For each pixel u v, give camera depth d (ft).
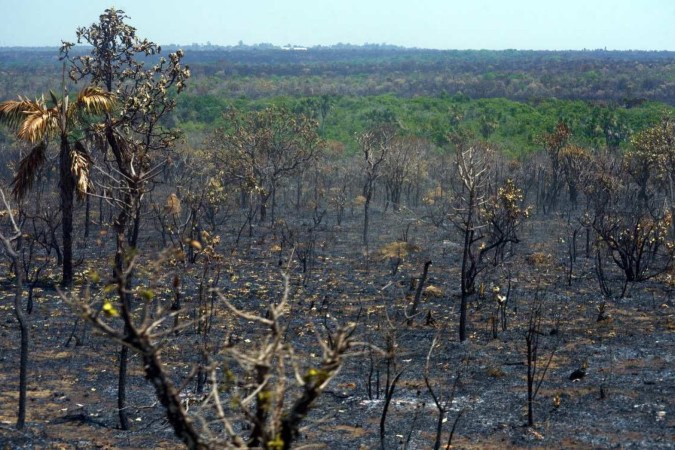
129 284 64.44
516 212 75.92
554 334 68.59
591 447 43.04
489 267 98.07
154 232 122.93
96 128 74.43
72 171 84.48
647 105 300.81
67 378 58.34
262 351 25.02
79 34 98.12
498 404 50.98
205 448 24.82
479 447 43.42
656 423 46.37
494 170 153.28
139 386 56.85
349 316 75.92
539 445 43.73
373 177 121.70
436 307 80.28
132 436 46.32
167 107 71.15
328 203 161.99
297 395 51.16
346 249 114.73
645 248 106.11
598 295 84.48
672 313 75.61
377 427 47.26
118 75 91.04
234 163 142.51
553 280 92.48
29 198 138.51
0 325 72.79
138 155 61.00
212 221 121.19
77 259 103.40
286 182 174.40
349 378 57.31
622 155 170.09
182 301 80.28
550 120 265.54
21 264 99.30
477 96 419.54
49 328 71.97
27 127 80.59
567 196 168.96
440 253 110.32
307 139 151.02
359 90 455.22
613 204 141.59
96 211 144.36
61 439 45.27
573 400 51.16
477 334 69.41
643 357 60.85
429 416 49.14
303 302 82.23
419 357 62.59
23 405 46.39
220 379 56.65
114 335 24.40
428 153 196.13
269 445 23.43
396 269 97.81
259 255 108.99
